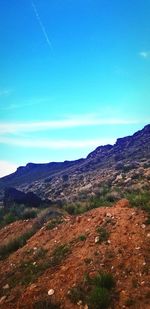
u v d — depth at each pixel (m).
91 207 21.42
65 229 16.59
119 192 27.91
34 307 11.52
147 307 10.20
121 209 16.16
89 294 11.21
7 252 17.75
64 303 11.23
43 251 15.29
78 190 52.38
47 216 21.19
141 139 113.50
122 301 10.63
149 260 12.04
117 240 13.62
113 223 14.95
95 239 14.10
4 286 13.52
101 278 11.45
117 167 70.06
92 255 13.10
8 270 15.04
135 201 16.55
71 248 14.34
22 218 25.61
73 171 95.19
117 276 11.67
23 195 37.31
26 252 16.11
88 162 103.75
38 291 12.24
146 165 61.25
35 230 19.38
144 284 11.05
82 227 15.90
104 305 10.64
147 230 13.72
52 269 13.36
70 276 12.38
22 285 13.09
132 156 91.62
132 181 43.06
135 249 12.75
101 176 65.81
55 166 130.38
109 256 12.76
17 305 11.95
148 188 27.17
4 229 22.27
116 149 112.38
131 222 14.55
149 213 15.02
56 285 12.20
